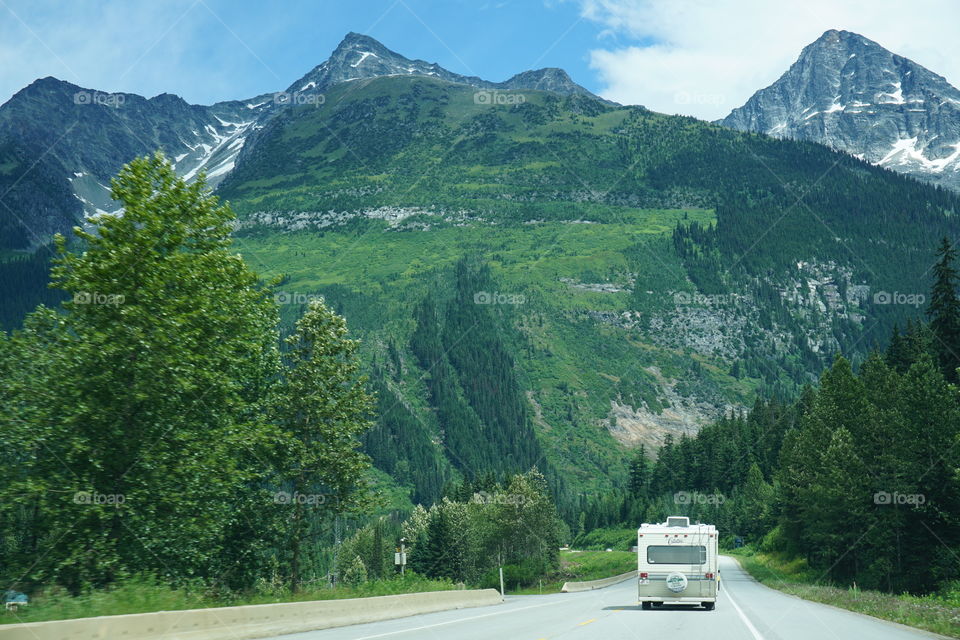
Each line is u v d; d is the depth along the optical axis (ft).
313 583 127.65
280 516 122.01
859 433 206.90
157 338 93.97
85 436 94.84
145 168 102.53
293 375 126.11
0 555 95.45
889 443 188.65
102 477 96.78
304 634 62.03
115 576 93.30
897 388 199.82
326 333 128.98
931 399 171.53
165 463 97.76
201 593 94.48
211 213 106.11
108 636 47.01
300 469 123.75
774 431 574.97
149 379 95.55
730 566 339.77
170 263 98.43
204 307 100.07
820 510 201.57
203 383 102.63
